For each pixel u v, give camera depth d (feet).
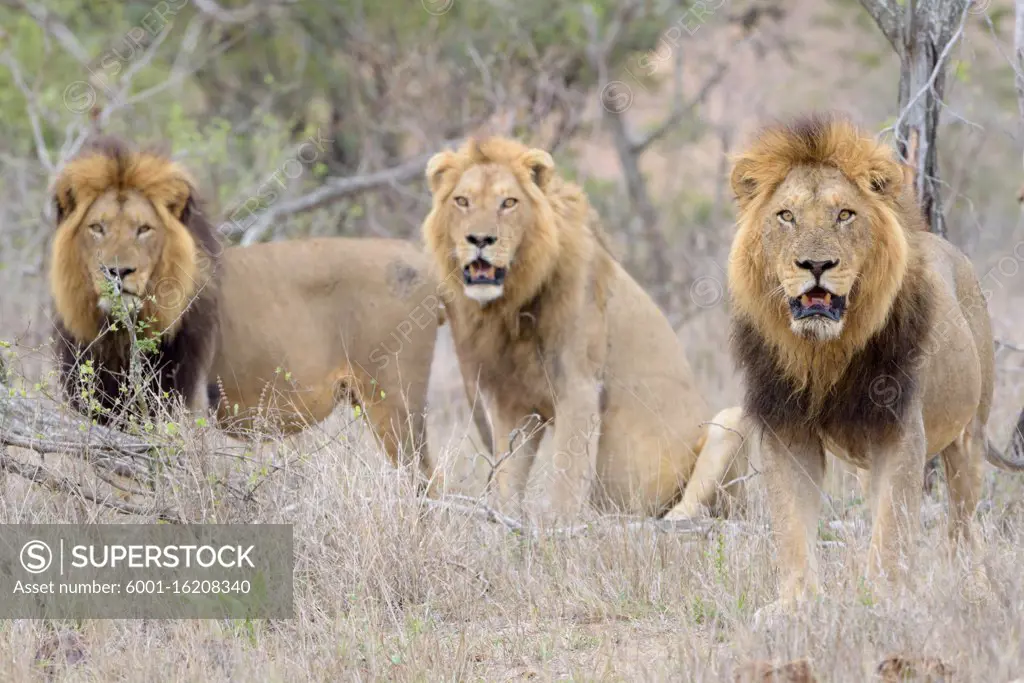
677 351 46.93
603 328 44.65
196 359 40.70
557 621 31.45
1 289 60.03
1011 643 25.66
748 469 43.57
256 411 42.86
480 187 42.27
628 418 45.65
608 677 27.40
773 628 28.19
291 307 43.86
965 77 51.24
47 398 36.73
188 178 40.91
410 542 33.94
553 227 42.86
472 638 30.83
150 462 35.32
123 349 39.34
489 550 35.04
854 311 30.19
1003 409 47.62
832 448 33.27
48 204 43.14
